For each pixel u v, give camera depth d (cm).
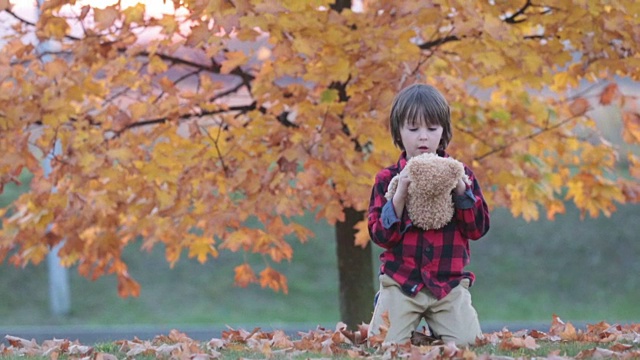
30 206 748
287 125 743
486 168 748
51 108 661
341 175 679
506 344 477
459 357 437
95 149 702
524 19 694
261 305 1844
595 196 818
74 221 737
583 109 745
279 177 684
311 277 1958
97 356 487
